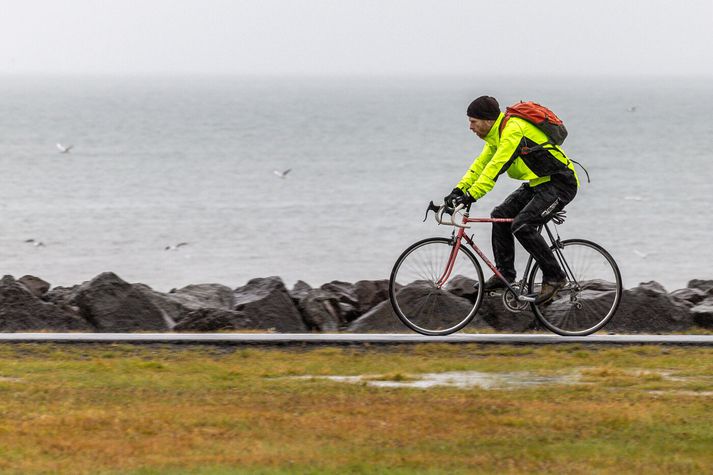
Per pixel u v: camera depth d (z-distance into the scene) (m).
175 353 28.67
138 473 17.97
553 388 24.81
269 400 23.45
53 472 18.06
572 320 30.20
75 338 29.47
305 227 168.50
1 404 22.86
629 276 125.19
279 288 37.78
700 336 30.47
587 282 30.23
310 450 19.55
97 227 166.12
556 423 21.55
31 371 26.14
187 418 21.77
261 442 20.09
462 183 29.61
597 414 22.25
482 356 28.58
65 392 24.03
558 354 28.64
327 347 29.42
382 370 26.77
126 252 144.00
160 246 149.00
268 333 32.44
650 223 170.88
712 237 155.12
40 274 129.75
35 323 33.91
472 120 28.98
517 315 33.88
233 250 146.38
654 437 20.61
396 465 18.62
